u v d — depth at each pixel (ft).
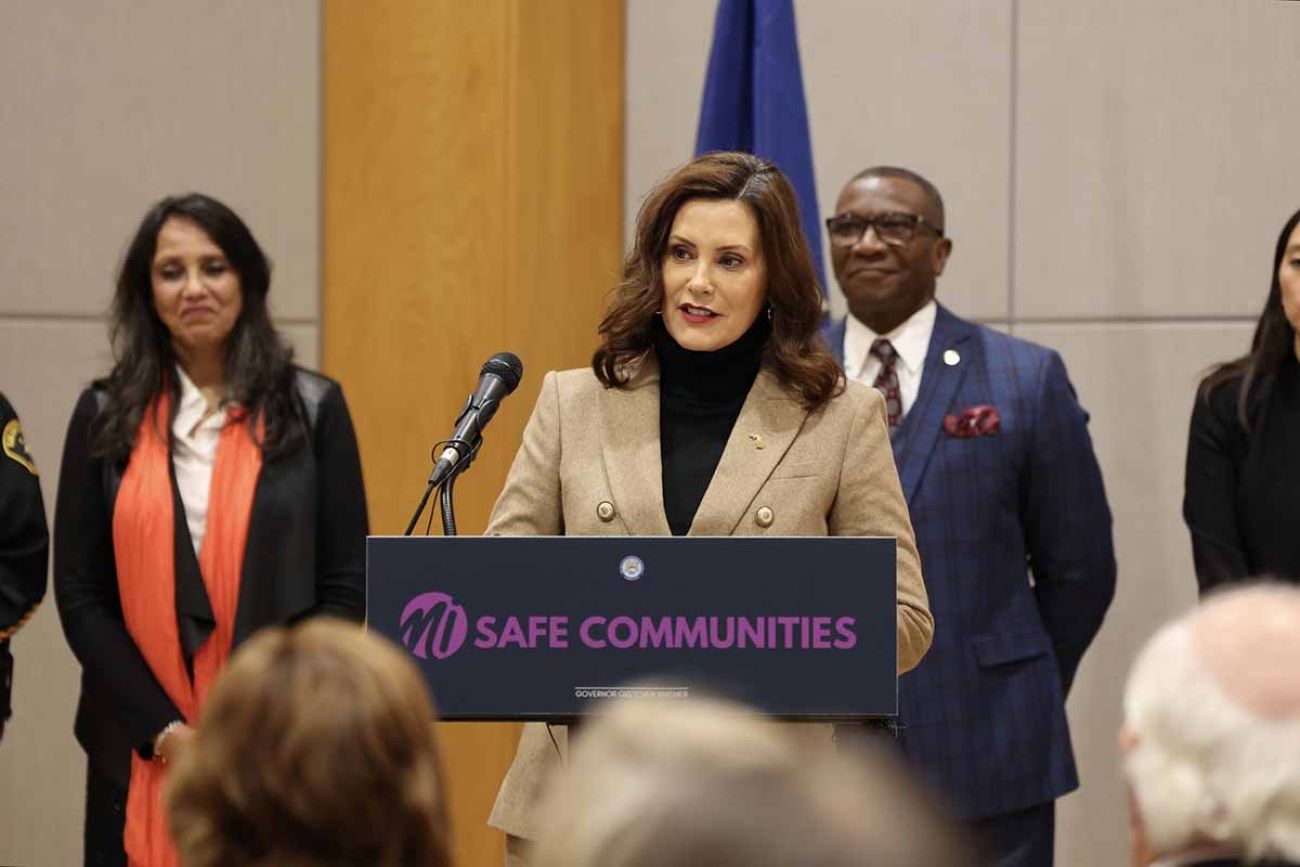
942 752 22.72
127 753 21.39
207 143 32.01
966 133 30.04
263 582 21.67
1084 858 29.45
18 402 31.76
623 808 5.83
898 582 15.74
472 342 29.19
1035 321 29.76
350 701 8.10
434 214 29.35
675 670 13.23
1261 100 28.40
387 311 29.58
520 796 15.90
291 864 8.09
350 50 29.73
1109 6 29.22
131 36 31.83
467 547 13.23
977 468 23.32
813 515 15.79
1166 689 8.57
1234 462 22.88
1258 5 28.37
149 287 22.81
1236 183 28.58
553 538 13.24
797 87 27.32
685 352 16.39
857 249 24.27
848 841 5.71
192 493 22.08
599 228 31.01
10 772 31.60
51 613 31.37
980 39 29.94
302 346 32.12
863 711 13.19
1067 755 23.45
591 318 30.76
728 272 15.96
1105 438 29.40
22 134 31.76
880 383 24.25
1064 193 29.55
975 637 23.04
